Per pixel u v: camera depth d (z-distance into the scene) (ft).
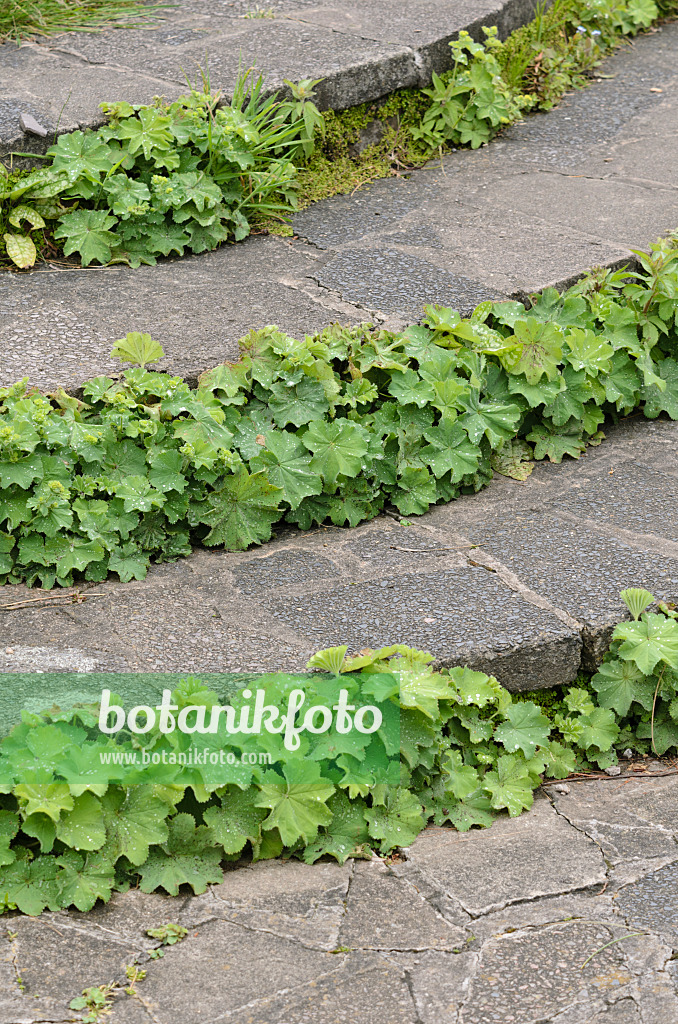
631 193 14.08
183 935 6.74
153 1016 6.17
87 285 11.73
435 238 12.94
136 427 9.46
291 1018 6.17
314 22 15.92
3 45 15.11
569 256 12.48
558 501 10.45
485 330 11.01
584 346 11.19
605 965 6.57
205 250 12.66
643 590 8.80
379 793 7.59
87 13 16.14
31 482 9.02
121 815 7.15
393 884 7.23
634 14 18.92
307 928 6.83
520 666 8.48
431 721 7.85
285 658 8.14
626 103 16.79
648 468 11.00
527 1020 6.20
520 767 8.12
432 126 15.25
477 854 7.52
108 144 12.64
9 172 12.25
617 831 7.77
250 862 7.43
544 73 16.81
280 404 10.13
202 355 10.40
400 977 6.48
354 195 14.12
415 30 15.43
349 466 9.89
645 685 8.58
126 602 8.89
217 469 9.63
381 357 10.46
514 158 15.21
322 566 9.46
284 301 11.48
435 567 9.41
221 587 9.16
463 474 10.39
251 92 13.42
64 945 6.61
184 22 16.07
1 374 9.92
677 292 11.75
